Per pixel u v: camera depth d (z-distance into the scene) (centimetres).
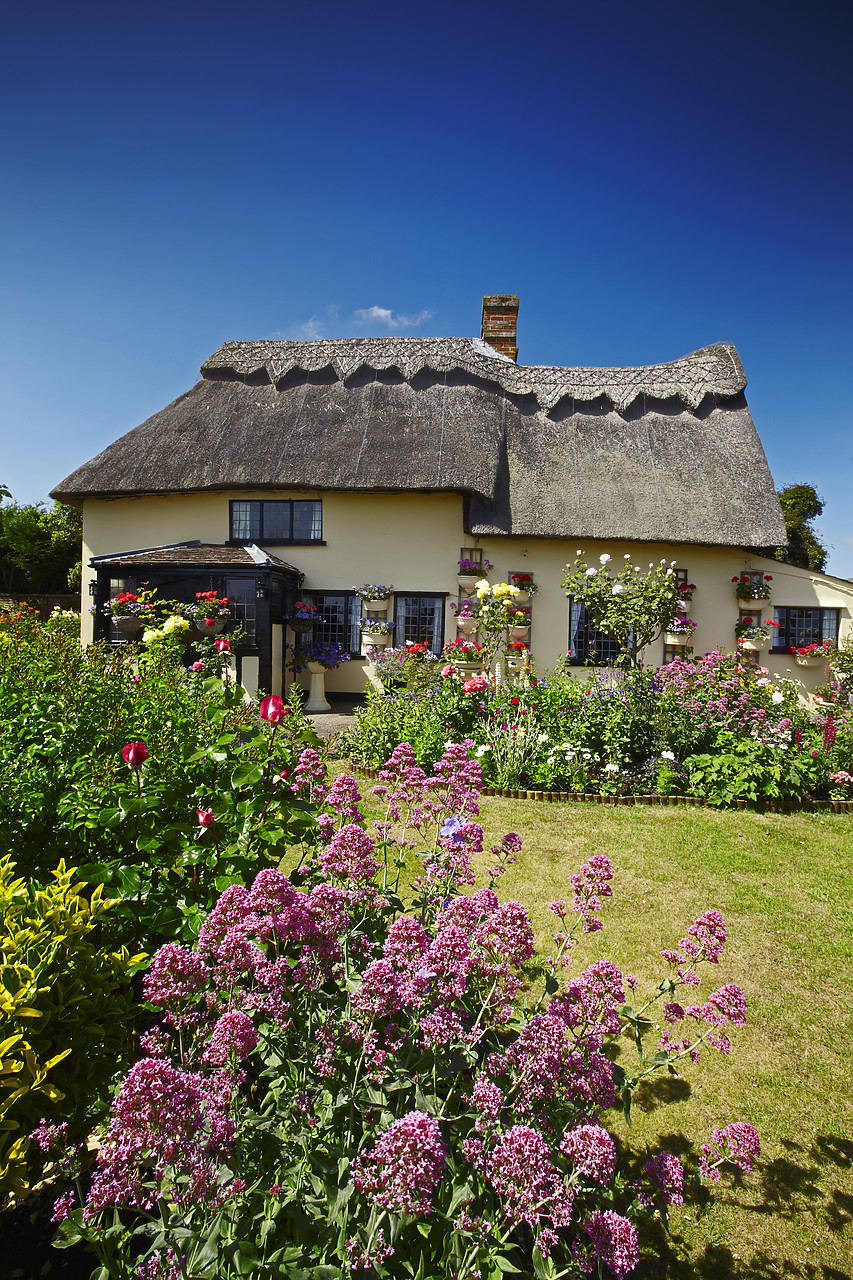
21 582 2856
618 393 1394
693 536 1185
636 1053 291
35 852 283
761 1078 281
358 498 1275
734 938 391
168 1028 256
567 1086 171
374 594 1230
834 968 364
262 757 289
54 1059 170
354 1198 149
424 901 258
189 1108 127
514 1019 216
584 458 1305
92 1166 199
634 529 1191
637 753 714
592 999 197
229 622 1120
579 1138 147
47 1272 182
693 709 721
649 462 1295
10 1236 193
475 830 265
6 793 274
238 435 1300
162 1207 143
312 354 1452
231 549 1188
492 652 1095
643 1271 198
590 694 749
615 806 625
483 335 1620
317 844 281
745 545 1184
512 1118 172
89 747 322
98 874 235
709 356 1450
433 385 1383
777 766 625
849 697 988
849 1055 297
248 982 203
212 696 374
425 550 1263
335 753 752
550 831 552
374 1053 165
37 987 183
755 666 1176
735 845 530
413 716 759
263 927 168
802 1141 249
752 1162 239
